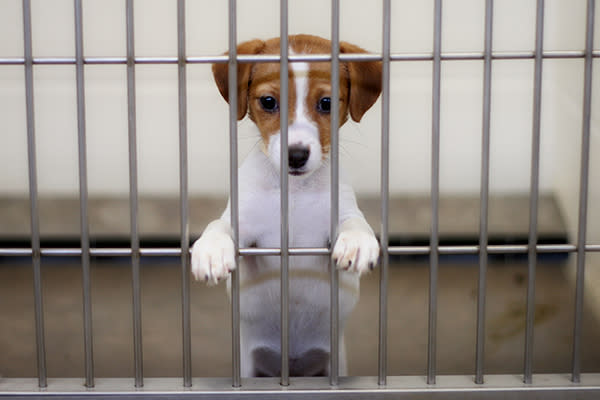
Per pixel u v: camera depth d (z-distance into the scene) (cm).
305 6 309
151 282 276
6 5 311
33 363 180
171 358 184
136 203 124
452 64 321
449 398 126
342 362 161
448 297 247
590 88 124
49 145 318
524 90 321
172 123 317
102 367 178
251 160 158
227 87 156
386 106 124
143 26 315
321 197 156
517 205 322
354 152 310
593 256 280
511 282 270
